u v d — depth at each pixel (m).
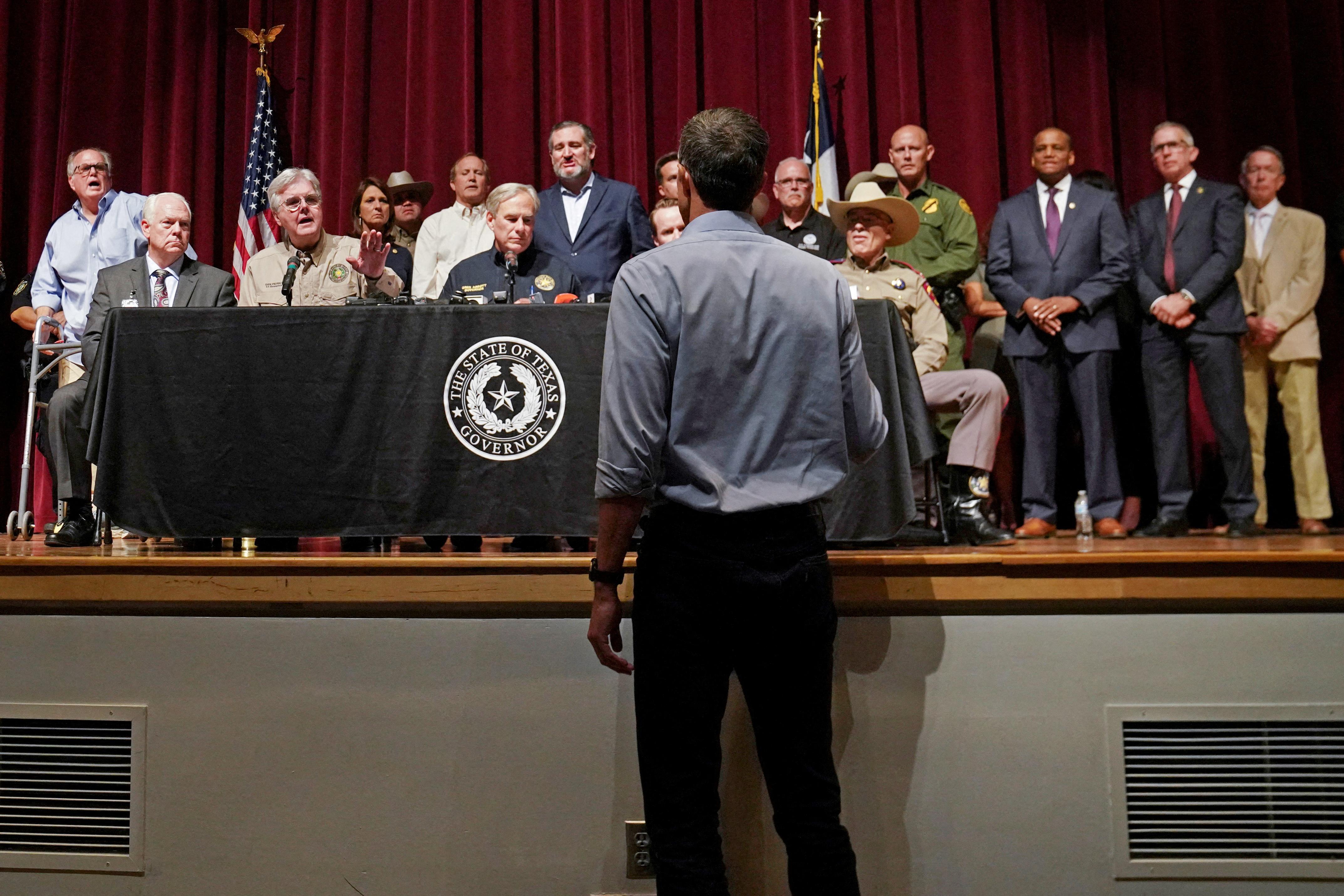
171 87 5.04
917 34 4.87
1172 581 1.99
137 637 2.08
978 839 2.00
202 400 2.33
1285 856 1.99
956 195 4.28
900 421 2.32
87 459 2.35
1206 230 3.84
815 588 1.58
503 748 2.02
